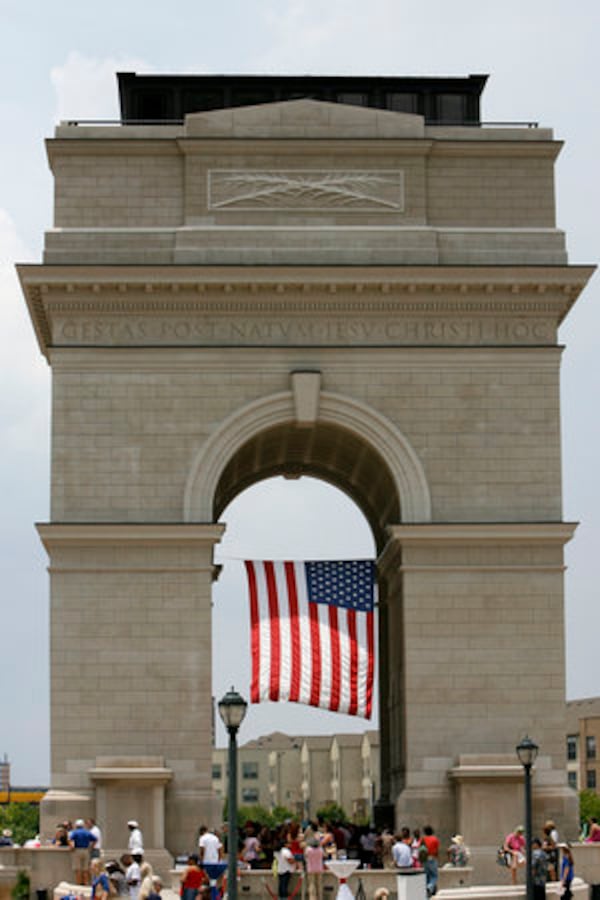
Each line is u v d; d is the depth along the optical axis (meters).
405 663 79.88
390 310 82.12
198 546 79.88
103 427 80.75
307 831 74.50
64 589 79.38
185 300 81.56
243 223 82.62
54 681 78.81
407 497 81.06
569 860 69.62
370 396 81.62
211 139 83.06
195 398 81.12
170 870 75.56
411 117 83.69
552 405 82.00
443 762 79.12
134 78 88.50
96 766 78.00
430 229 82.75
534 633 80.12
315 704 81.56
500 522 80.56
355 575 83.25
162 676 79.00
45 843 77.00
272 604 82.50
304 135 83.38
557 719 79.56
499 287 82.12
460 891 66.38
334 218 82.94
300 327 81.94
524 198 84.06
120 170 83.06
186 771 78.44
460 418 81.62
